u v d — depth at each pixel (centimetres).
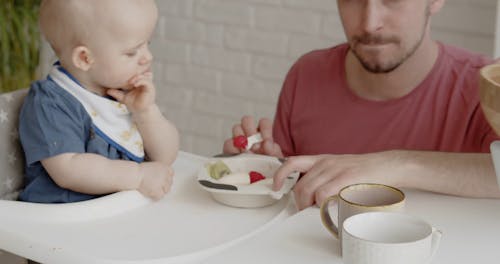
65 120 139
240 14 298
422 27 155
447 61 167
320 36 286
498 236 121
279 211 137
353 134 172
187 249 121
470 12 258
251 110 306
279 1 289
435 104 166
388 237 107
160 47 318
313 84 179
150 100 145
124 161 140
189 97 318
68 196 141
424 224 105
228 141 159
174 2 310
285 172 136
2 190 145
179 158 158
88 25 139
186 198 141
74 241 123
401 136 168
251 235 128
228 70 306
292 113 182
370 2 150
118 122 145
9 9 288
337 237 117
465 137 164
